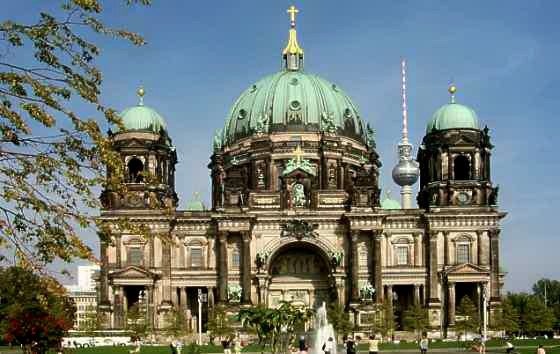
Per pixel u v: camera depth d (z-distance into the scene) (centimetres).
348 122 18775
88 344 14662
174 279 16250
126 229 3831
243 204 16362
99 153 3491
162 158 16800
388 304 15838
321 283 17262
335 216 16425
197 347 13462
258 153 18000
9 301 11569
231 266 16300
